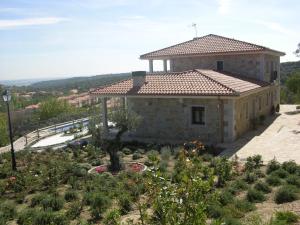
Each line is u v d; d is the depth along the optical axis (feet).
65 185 42.29
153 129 66.90
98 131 55.36
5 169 50.19
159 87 66.74
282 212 25.95
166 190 15.65
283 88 123.34
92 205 32.63
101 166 49.01
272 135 64.08
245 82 71.87
